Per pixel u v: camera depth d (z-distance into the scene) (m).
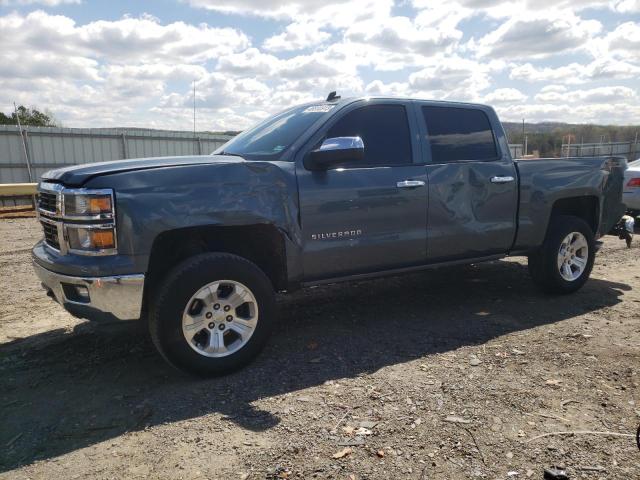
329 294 5.86
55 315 5.17
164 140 23.16
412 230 4.53
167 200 3.46
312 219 4.02
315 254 4.07
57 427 3.00
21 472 2.57
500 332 4.46
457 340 4.29
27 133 19.64
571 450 2.64
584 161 5.66
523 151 26.56
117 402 3.30
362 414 3.05
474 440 2.75
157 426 2.98
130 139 22.16
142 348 4.25
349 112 4.35
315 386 3.46
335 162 3.93
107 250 3.36
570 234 5.49
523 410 3.06
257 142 4.50
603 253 8.07
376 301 5.54
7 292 6.07
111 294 3.36
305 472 2.50
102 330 4.67
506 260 7.53
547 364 3.73
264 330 3.80
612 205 6.02
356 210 4.21
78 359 4.04
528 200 5.21
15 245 9.32
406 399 3.22
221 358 3.62
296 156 4.04
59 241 3.53
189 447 2.75
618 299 5.45
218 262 3.57
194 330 3.55
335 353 4.06
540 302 5.38
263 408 3.16
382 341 4.30
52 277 3.55
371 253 4.34
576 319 4.79
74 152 20.83
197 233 3.91
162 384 3.57
